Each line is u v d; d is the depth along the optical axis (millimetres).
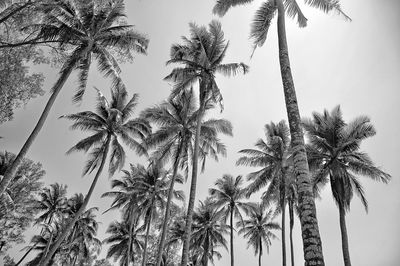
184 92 25250
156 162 27781
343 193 23688
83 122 27938
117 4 20312
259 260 42688
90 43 19266
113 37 20141
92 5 19438
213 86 22750
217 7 15039
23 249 41375
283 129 33156
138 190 35469
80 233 45312
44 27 16609
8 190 29641
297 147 8367
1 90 15391
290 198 32562
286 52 10445
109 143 27953
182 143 25641
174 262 47531
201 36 23859
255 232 44969
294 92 9453
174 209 38250
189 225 17891
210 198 44188
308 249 6812
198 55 23484
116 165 29250
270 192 32125
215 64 23172
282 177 30625
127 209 39469
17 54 15633
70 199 44312
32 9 15062
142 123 28812
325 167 25266
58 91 17328
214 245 48125
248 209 39469
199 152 27484
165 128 26156
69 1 17922
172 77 23312
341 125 25703
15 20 14930
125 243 44938
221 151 26734
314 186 26000
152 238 46781
